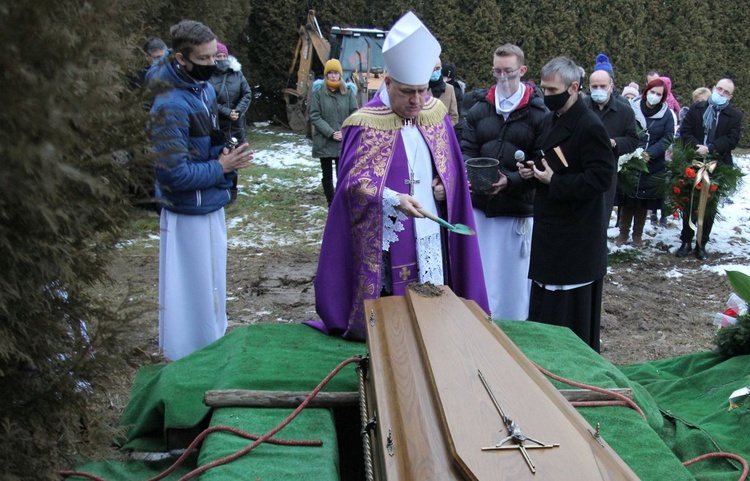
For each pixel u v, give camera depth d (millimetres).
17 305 1673
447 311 2729
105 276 1903
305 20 15117
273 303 5906
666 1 15492
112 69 1651
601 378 3182
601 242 4070
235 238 7871
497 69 4711
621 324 5887
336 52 12867
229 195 4102
